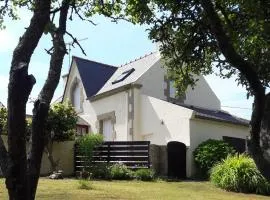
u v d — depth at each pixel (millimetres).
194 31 10305
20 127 5211
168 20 10352
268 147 7531
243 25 9805
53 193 14516
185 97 30125
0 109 18750
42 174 21562
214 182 18969
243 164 18312
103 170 20469
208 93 31594
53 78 5855
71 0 6855
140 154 22078
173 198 14898
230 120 27688
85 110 32250
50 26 6258
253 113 7598
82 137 22531
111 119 29953
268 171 7426
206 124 26016
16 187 5258
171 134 26094
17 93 5168
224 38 7930
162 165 23094
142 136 27938
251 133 7586
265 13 9141
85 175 20281
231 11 9789
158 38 10719
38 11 5613
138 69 30656
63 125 21828
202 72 11414
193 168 23984
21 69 5172
